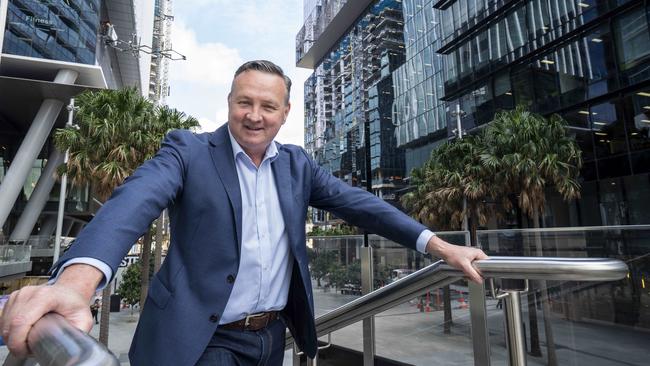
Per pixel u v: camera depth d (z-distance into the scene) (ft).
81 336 1.51
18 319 1.64
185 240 3.64
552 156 53.88
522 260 3.93
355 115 202.18
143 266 48.70
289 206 4.17
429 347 12.01
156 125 44.91
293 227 4.16
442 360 11.56
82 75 103.50
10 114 117.91
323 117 259.19
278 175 4.24
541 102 75.31
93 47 104.01
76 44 99.91
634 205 59.67
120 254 2.51
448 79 100.22
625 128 61.62
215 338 3.85
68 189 117.80
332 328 7.59
